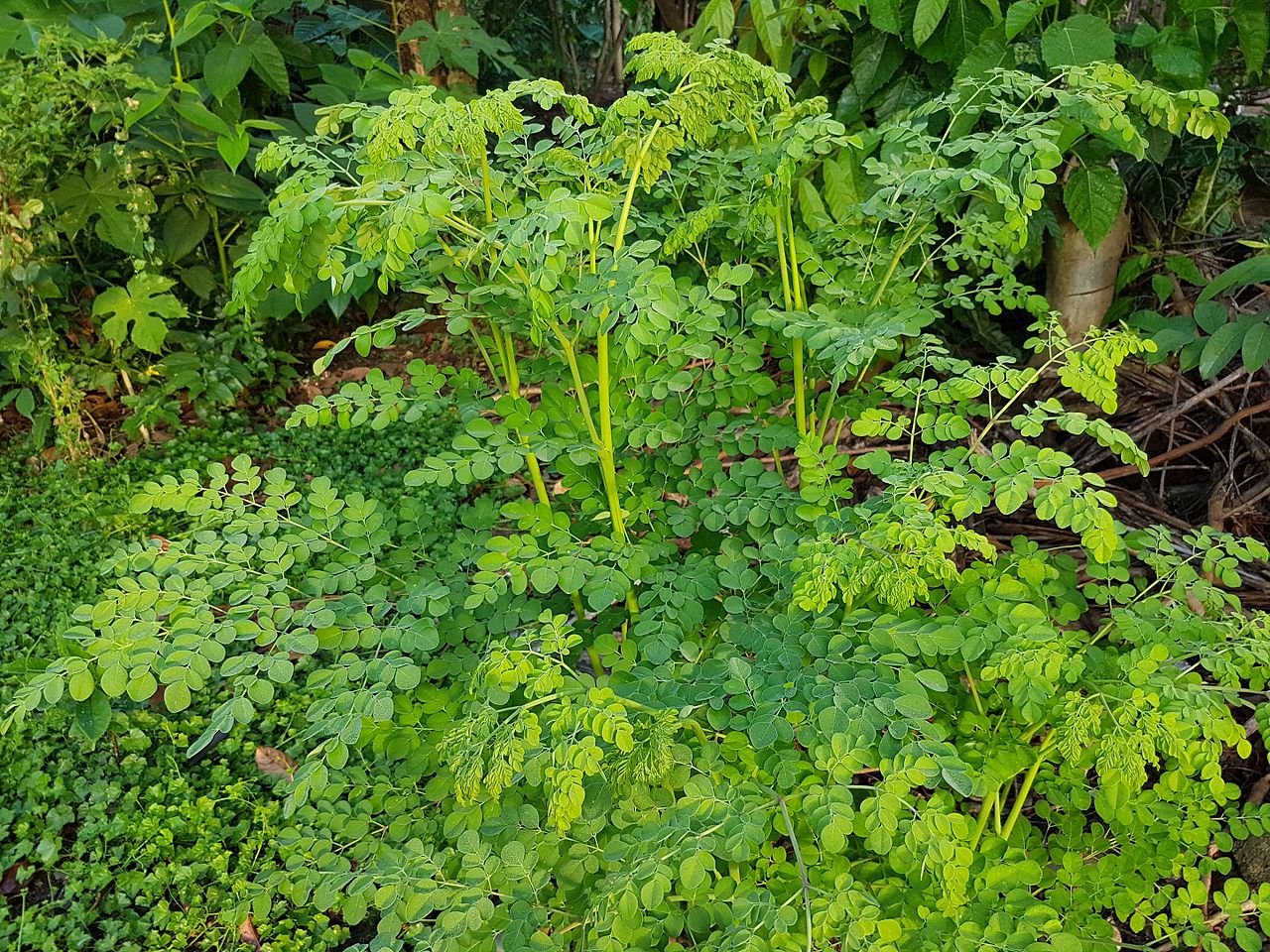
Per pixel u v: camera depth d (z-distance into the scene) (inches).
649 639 63.3
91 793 87.4
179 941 77.8
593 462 76.4
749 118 69.6
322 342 182.5
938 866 53.5
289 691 100.8
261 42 157.3
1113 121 63.0
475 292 60.7
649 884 52.4
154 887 81.2
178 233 155.7
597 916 56.2
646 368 71.1
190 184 153.3
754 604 68.4
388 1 184.4
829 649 61.1
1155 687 59.3
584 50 309.0
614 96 295.6
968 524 113.0
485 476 63.7
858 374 77.4
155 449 147.5
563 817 50.7
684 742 66.4
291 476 140.3
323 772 55.3
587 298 56.9
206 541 65.3
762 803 57.1
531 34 284.7
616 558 65.1
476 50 170.2
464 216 65.4
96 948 77.3
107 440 152.9
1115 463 119.9
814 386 81.3
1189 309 122.4
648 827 58.2
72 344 153.8
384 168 61.9
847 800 53.0
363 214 60.5
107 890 83.2
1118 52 111.2
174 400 155.0
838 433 79.2
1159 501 116.0
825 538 60.7
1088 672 65.4
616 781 58.4
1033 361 129.0
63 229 138.2
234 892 81.0
